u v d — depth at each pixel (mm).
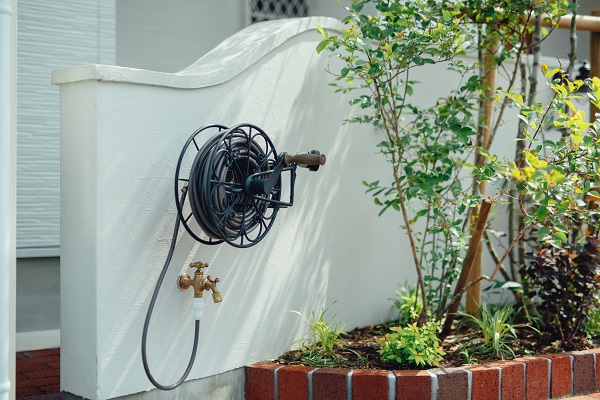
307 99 4285
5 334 2916
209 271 3656
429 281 4754
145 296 3318
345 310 4617
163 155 3379
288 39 4113
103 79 3086
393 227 4953
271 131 4031
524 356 4172
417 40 4012
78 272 3203
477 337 4508
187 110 3494
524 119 3936
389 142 4672
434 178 4234
